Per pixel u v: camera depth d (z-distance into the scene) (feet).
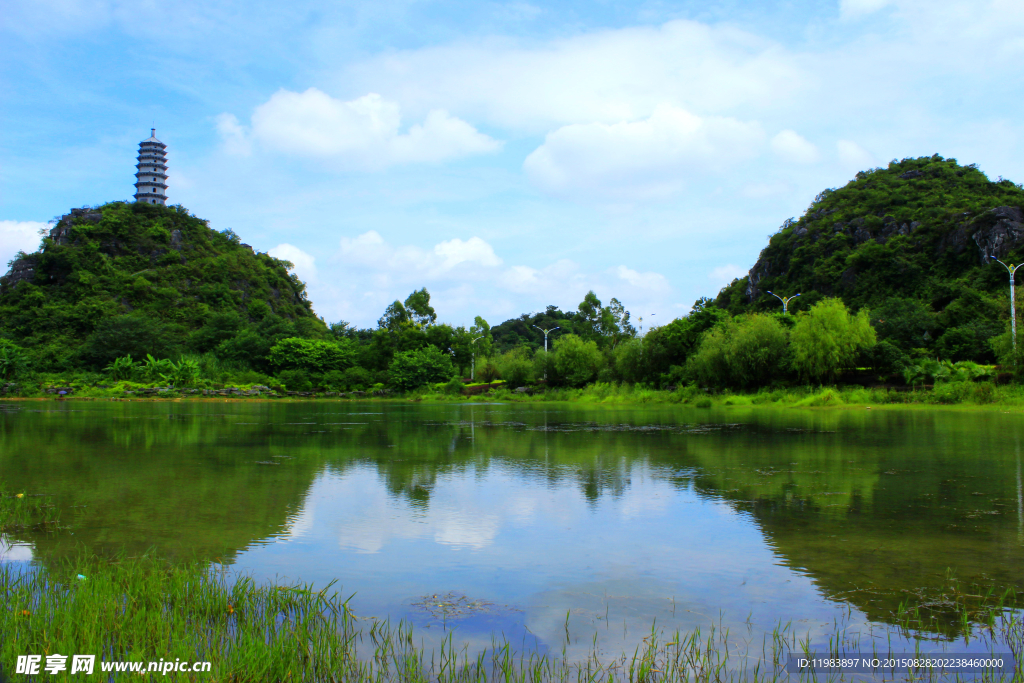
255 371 256.73
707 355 149.89
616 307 258.78
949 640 15.39
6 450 51.19
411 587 19.26
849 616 16.90
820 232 322.75
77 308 288.30
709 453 48.52
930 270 248.52
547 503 30.48
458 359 253.85
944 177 325.21
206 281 353.51
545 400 187.73
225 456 47.60
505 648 15.19
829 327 133.90
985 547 22.93
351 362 257.14
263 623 16.29
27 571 20.27
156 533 25.04
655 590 18.95
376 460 45.37
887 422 78.38
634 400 161.07
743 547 23.12
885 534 24.73
